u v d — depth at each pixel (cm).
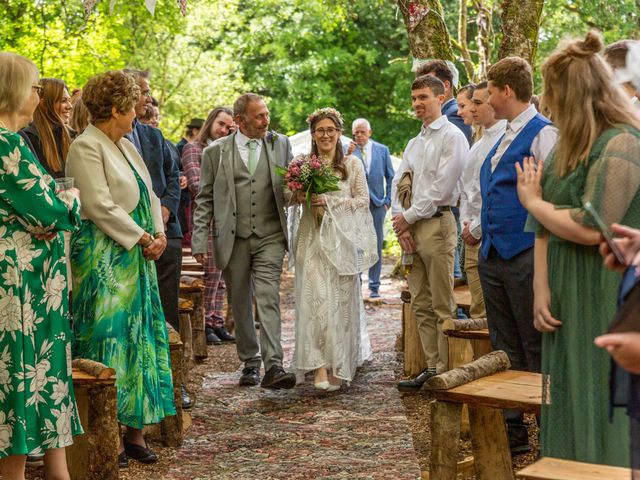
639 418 252
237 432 603
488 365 465
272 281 713
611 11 1591
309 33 2698
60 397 451
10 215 438
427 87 680
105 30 1878
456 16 2538
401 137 2809
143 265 538
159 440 588
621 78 364
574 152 363
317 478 504
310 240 707
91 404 481
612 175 351
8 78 440
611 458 362
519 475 285
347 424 616
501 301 544
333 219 699
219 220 725
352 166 732
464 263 684
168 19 2291
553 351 378
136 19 2269
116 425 484
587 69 363
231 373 791
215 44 2797
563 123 366
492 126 616
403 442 570
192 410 663
